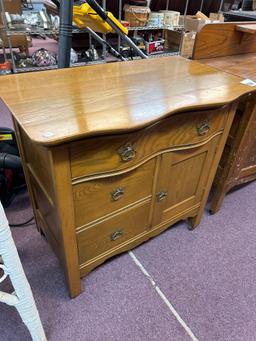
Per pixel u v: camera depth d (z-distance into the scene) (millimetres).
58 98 850
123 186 946
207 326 1080
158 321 1085
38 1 5500
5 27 2477
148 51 3281
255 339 1051
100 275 1235
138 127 733
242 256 1375
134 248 1373
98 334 1033
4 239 617
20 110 760
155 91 958
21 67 2732
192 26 3318
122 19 3117
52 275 1219
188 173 1179
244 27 1398
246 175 1587
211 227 1527
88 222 940
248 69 1336
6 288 1128
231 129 1327
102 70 1133
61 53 1184
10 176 1520
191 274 1271
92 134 678
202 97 937
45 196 992
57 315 1078
